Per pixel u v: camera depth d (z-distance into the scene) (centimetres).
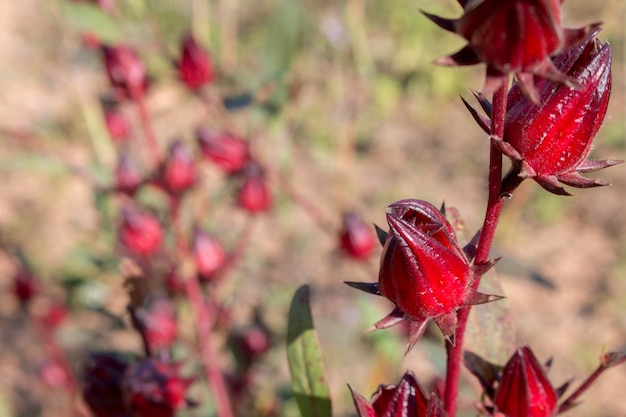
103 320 117
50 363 93
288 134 99
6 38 183
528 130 39
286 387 93
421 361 113
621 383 121
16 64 171
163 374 56
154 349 66
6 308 132
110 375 57
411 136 167
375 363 93
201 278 75
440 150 165
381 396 42
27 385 117
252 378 88
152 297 68
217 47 118
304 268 132
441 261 39
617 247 146
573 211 153
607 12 166
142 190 88
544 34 35
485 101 39
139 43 89
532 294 137
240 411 86
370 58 152
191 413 79
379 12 175
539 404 45
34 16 195
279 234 138
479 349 48
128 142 98
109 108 93
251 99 90
